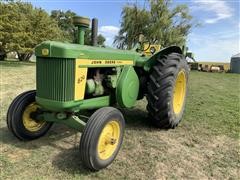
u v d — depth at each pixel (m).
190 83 13.46
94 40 3.86
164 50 4.35
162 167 3.15
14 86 8.48
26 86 8.62
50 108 3.10
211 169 3.18
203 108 6.28
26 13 24.14
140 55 4.54
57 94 2.96
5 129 4.11
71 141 3.76
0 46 17.70
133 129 4.39
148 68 4.23
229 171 3.16
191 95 8.55
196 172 3.09
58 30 29.19
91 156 2.81
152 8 28.98
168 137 4.11
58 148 3.51
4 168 2.93
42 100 3.06
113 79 3.68
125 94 3.83
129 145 3.72
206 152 3.65
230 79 18.05
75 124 3.24
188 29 30.67
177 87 4.66
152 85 4.11
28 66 19.33
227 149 3.78
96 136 2.83
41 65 3.03
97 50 3.36
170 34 28.75
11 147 3.46
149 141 3.91
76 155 3.31
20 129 3.53
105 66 3.49
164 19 28.41
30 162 3.09
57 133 4.05
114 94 3.86
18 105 3.50
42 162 3.10
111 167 3.09
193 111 5.89
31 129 3.69
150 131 4.33
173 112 4.31
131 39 28.41
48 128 3.93
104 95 3.74
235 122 5.08
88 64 3.17
